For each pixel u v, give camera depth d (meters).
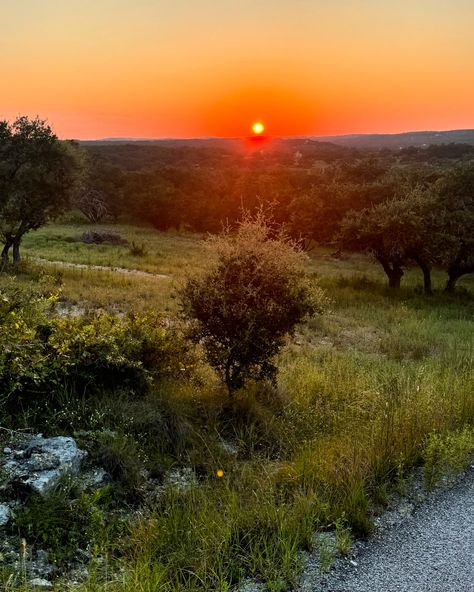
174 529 3.86
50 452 4.57
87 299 14.40
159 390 6.36
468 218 23.19
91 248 36.25
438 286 27.80
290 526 3.96
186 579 3.49
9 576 3.26
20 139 21.48
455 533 4.14
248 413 6.11
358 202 27.38
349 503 4.33
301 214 27.98
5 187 21.12
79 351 6.07
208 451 5.18
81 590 3.19
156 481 4.84
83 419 5.42
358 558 3.81
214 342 6.56
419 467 5.25
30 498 4.01
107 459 4.75
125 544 3.80
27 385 5.58
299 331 12.55
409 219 21.48
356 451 5.06
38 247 35.16
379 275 31.12
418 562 3.77
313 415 6.29
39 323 6.49
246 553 3.77
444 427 5.84
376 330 13.85
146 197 63.84
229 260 6.34
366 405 6.64
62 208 23.05
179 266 27.36
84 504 4.11
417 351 11.15
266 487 4.51
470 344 11.78
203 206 61.56
